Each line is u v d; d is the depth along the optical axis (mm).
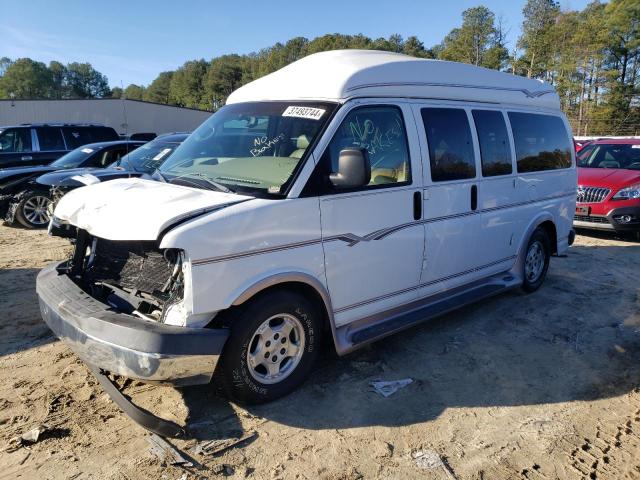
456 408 3953
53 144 13508
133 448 3336
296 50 108062
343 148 4020
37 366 4340
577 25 63875
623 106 57281
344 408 3875
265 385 3758
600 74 58750
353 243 4070
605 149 11398
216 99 130375
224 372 3572
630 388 4348
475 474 3234
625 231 9781
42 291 3896
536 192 6184
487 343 5113
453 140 4969
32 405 3770
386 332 4414
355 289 4172
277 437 3506
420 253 4668
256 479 3117
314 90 4203
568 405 4055
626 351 5039
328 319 4027
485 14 75062
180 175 4223
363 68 4246
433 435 3607
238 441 3441
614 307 6219
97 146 10906
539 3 69625
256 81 4902
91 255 4027
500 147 5562
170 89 160000
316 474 3182
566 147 6848
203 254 3244
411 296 4719
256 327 3594
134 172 8391
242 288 3432
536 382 4395
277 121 4191
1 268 7203
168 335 3176
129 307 3646
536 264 6605
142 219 3354
